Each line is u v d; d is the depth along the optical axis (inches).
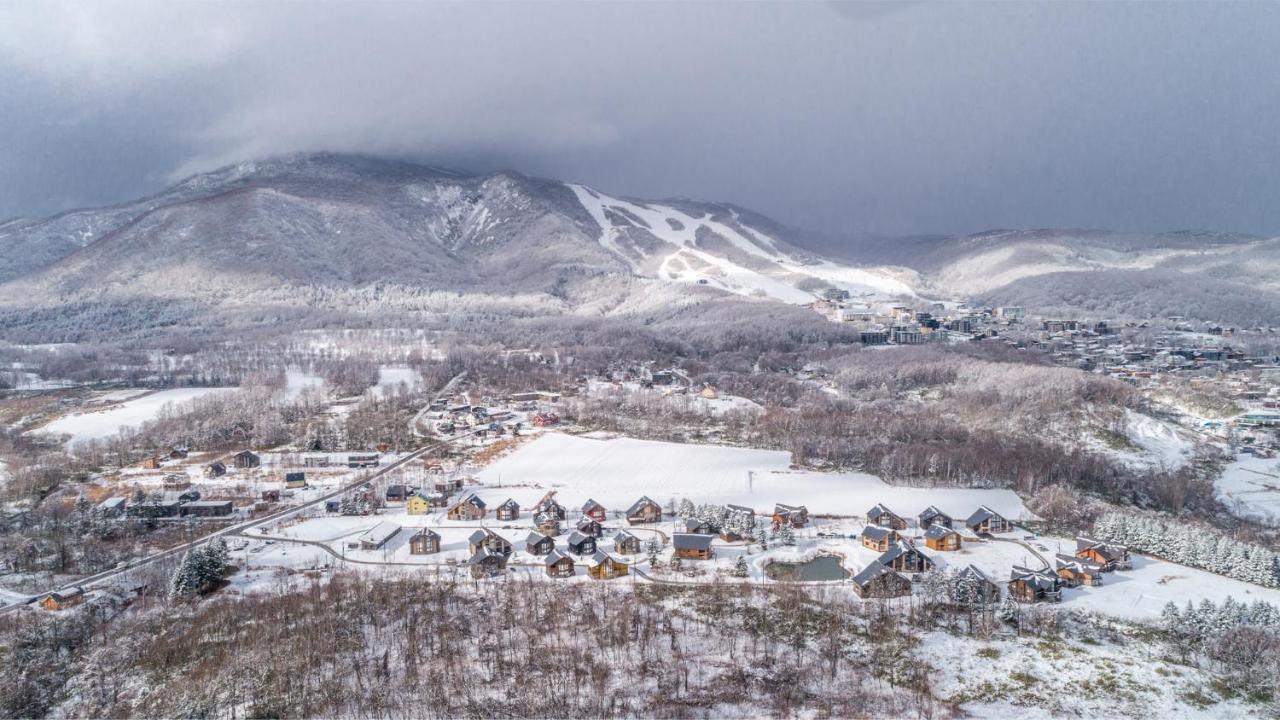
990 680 4446.4
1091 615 5295.3
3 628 5049.2
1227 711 4175.7
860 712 4111.7
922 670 4534.9
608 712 4045.3
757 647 4771.2
